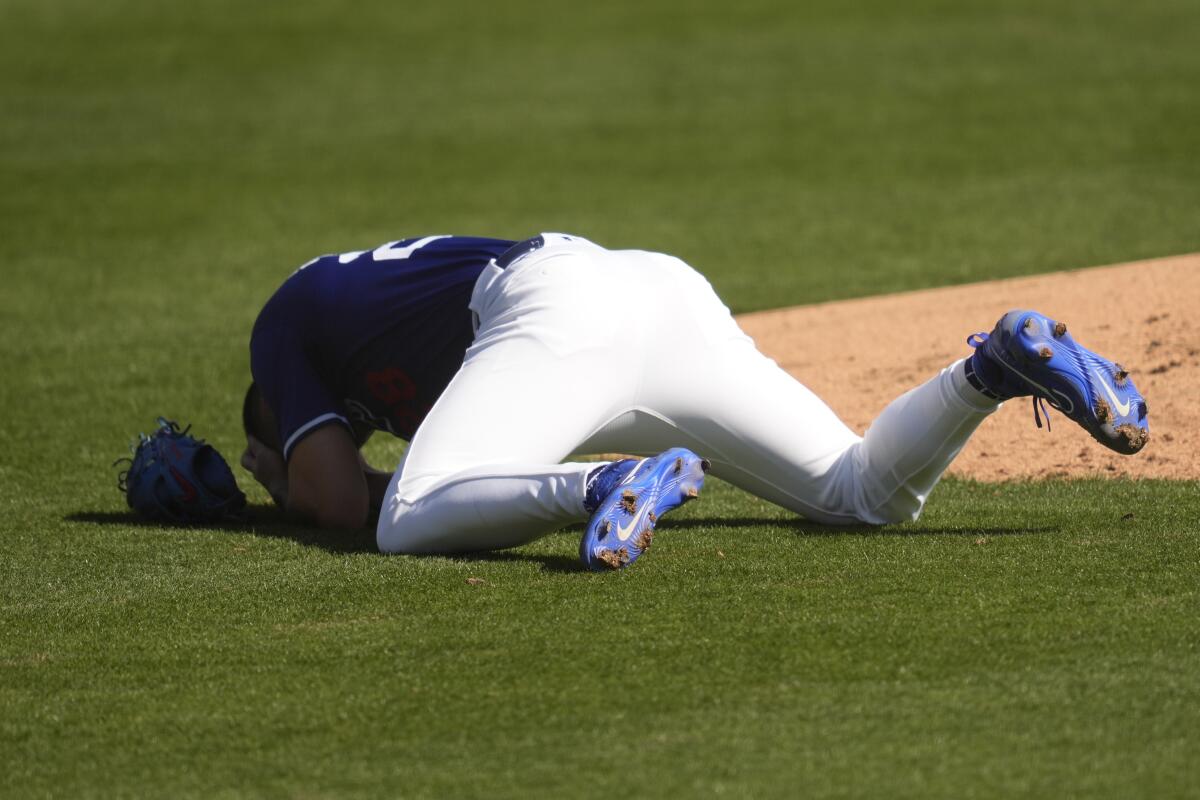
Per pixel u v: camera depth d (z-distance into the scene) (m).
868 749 10.18
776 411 16.06
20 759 10.79
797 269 37.53
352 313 17.66
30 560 16.53
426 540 15.40
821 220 44.19
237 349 30.84
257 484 21.05
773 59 72.81
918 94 63.84
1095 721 10.43
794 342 27.58
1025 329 14.10
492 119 63.50
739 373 16.03
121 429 24.58
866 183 49.50
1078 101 60.00
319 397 17.89
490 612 13.42
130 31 83.00
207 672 12.38
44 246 44.47
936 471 15.64
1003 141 54.34
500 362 15.52
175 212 49.06
